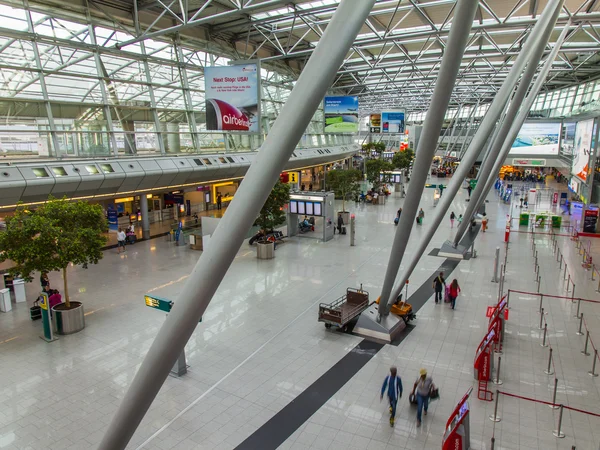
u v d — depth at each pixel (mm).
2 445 8703
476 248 25219
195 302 5680
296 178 44312
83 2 24188
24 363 12000
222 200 40969
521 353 12562
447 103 8680
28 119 21672
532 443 8695
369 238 27922
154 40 28500
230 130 21969
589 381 11070
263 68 38406
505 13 29266
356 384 10914
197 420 9469
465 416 8227
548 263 21953
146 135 27562
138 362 12039
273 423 9375
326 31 5707
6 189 18859
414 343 13148
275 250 24875
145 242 27031
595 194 32469
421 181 10039
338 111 43000
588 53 38562
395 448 8586
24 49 21828
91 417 9617
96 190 23250
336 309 14242
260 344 13109
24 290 16734
